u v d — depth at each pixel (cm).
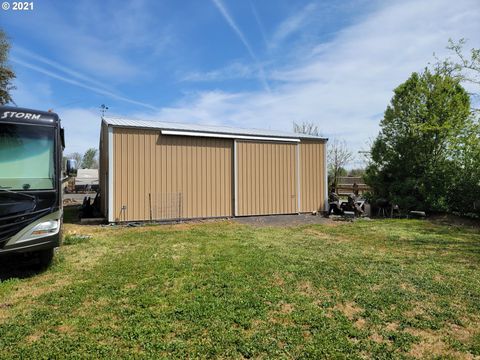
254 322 315
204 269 489
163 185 1036
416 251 643
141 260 539
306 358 254
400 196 1311
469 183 1160
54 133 501
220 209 1134
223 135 1126
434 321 327
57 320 318
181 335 287
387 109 1402
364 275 472
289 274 472
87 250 615
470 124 1205
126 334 288
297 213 1273
